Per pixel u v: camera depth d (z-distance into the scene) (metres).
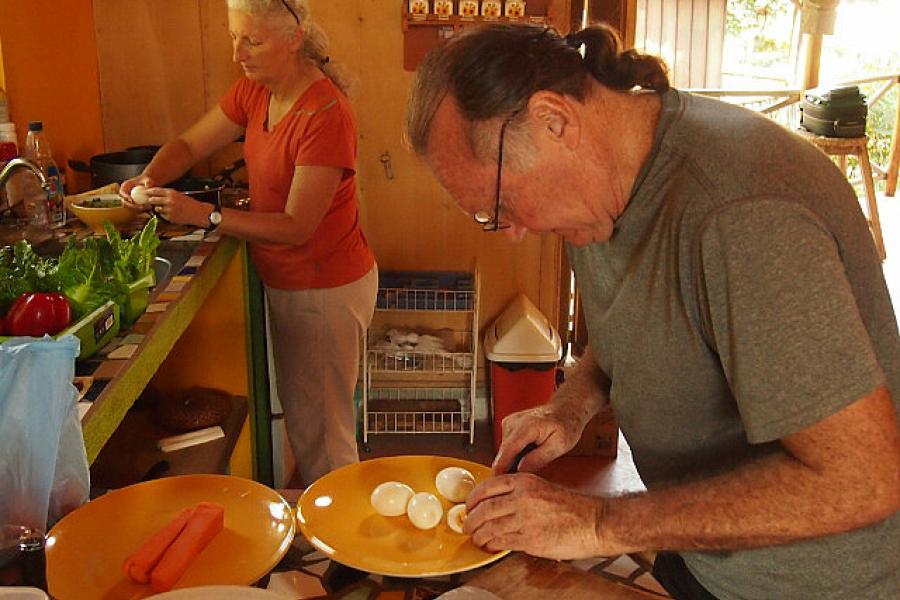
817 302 0.84
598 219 1.01
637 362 1.06
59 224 2.41
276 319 2.53
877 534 1.02
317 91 2.25
